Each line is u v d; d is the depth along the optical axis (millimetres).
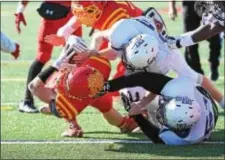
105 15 19250
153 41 17734
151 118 19453
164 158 17375
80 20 19391
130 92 19016
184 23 25828
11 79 30312
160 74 18312
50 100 19250
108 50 18594
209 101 18578
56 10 22000
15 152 18156
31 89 19781
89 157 17562
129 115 18969
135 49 17625
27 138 19719
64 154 17891
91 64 18484
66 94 18188
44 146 18766
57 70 19547
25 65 34062
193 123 18328
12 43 15859
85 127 21172
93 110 23594
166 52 18578
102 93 18250
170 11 28594
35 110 23438
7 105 24891
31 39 43812
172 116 17938
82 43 18422
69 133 19812
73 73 17875
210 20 18453
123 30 18125
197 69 26094
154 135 18734
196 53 25969
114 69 30750
